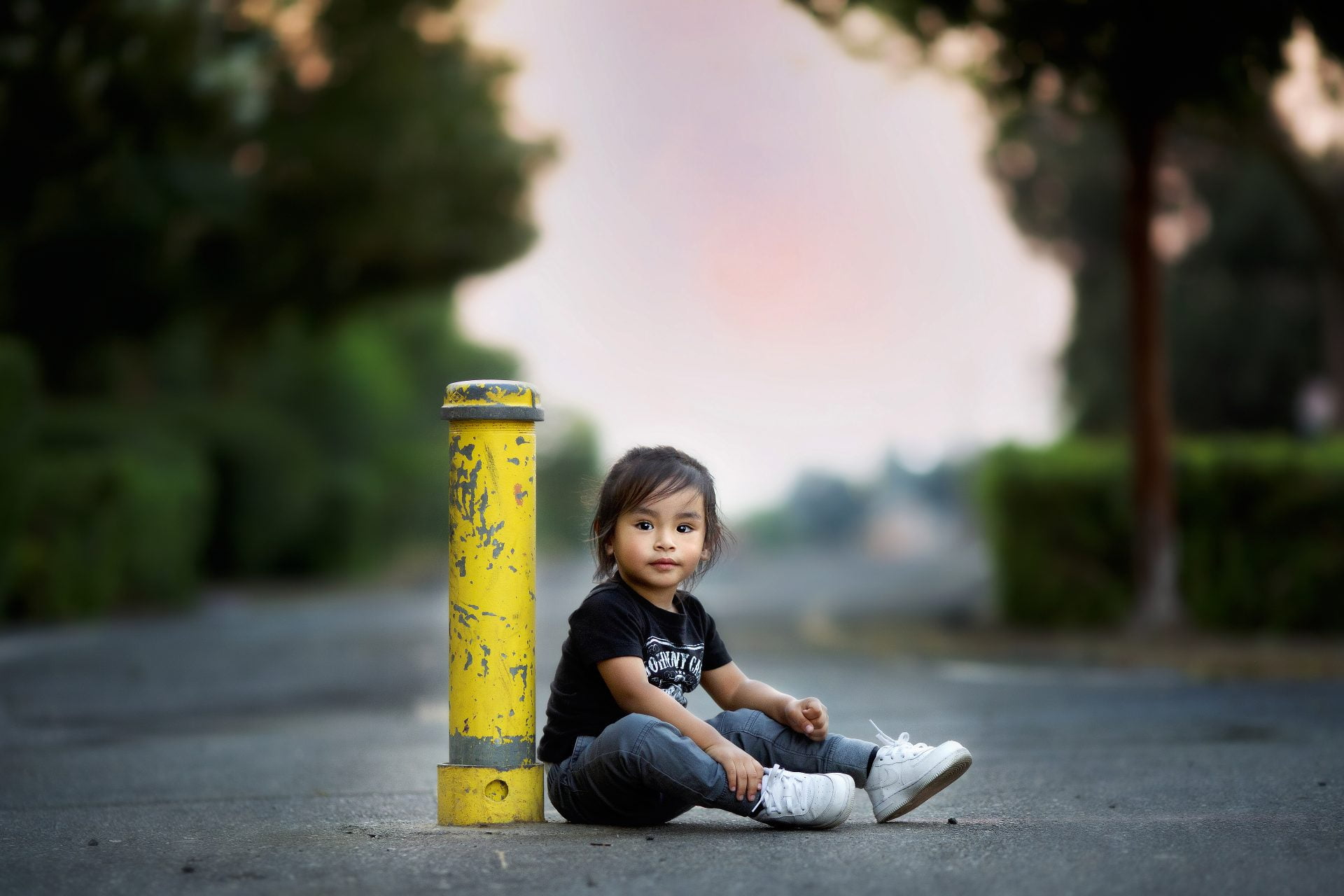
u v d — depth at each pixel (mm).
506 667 4039
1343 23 10711
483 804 4043
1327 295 28062
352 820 4320
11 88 14188
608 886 3176
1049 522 14422
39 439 20891
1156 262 13461
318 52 17750
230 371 29906
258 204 18750
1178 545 13641
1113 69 12562
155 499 19891
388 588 28016
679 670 4070
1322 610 13227
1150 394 13438
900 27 12617
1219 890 3094
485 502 4016
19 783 5465
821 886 3158
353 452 33000
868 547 91188
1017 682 9906
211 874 3406
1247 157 28125
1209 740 6398
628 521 4012
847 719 7715
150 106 15016
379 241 19984
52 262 17766
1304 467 13320
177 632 15898
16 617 16828
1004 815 4219
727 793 3805
